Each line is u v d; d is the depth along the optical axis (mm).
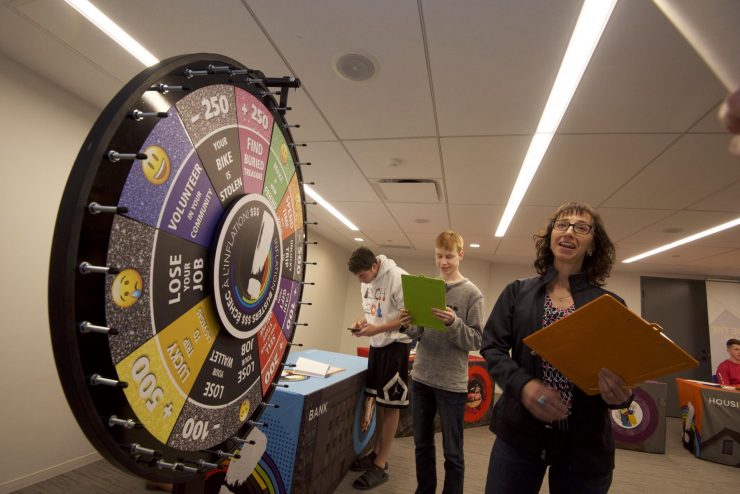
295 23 1531
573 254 1067
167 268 394
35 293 2057
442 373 1721
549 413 897
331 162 2916
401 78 1814
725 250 4258
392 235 5387
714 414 3400
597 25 1399
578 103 1866
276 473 1391
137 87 350
